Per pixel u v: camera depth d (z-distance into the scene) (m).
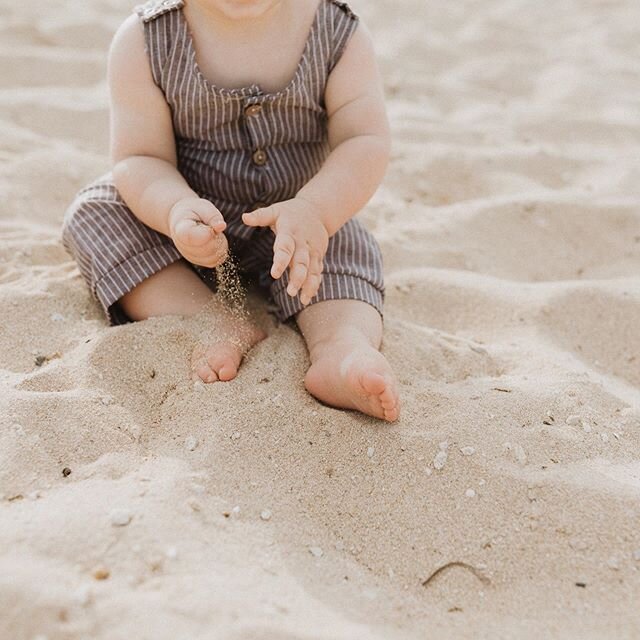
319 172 1.81
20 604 1.13
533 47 4.60
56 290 2.00
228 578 1.23
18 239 2.25
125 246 1.88
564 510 1.42
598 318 2.19
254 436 1.55
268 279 2.01
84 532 1.26
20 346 1.81
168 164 1.87
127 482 1.41
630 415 1.72
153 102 1.84
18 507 1.34
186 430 1.58
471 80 4.14
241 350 1.79
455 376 1.86
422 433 1.57
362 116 1.87
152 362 1.74
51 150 2.86
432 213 2.71
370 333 1.81
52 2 4.50
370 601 1.28
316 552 1.36
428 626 1.25
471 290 2.27
